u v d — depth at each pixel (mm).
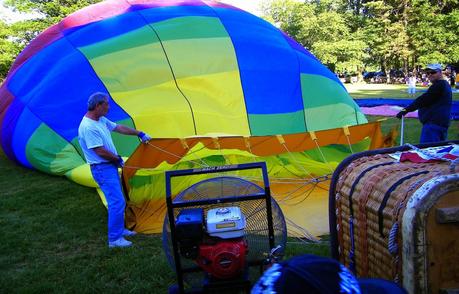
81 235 5438
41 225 5809
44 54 9516
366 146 7145
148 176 5922
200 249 3027
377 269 2861
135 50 8578
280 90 8703
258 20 10258
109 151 4918
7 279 4285
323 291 1352
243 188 3240
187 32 8977
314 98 8953
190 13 9508
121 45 8695
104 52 8633
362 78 53500
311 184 6840
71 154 8039
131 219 5562
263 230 3262
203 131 7809
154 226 5613
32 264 4637
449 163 2920
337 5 52562
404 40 44469
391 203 2678
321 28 47875
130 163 5543
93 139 4816
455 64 44625
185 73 8336
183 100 8023
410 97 24469
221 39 8984
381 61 49625
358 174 3186
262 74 8734
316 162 7066
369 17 50469
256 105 8391
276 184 6922
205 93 8258
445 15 42594
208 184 3250
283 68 8992
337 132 6742
